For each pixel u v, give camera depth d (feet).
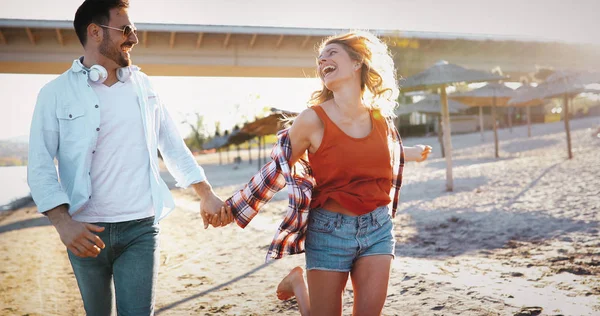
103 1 8.63
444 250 23.44
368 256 8.89
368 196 8.85
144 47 128.36
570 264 18.83
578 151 75.66
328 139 8.84
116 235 8.73
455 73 47.73
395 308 14.56
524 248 22.35
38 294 19.58
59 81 8.73
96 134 8.57
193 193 73.46
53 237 36.99
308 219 9.22
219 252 26.45
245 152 260.21
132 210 8.80
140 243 8.86
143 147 9.02
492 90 109.50
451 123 167.53
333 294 8.98
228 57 132.87
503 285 16.34
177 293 18.51
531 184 45.39
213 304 16.78
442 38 139.03
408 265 20.02
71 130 8.58
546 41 146.92
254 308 16.02
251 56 134.00
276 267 21.81
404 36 135.44
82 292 8.98
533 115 180.86
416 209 37.86
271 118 84.84
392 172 10.09
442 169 72.95
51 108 8.55
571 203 32.73
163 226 38.96
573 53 149.79
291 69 137.28
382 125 9.48
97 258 8.76
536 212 30.96
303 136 9.06
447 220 31.65
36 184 8.11
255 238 30.09
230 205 9.85
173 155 10.05
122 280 8.74
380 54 9.68
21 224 47.39
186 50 130.72
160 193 9.15
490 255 21.57
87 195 8.51
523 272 18.15
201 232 34.37
